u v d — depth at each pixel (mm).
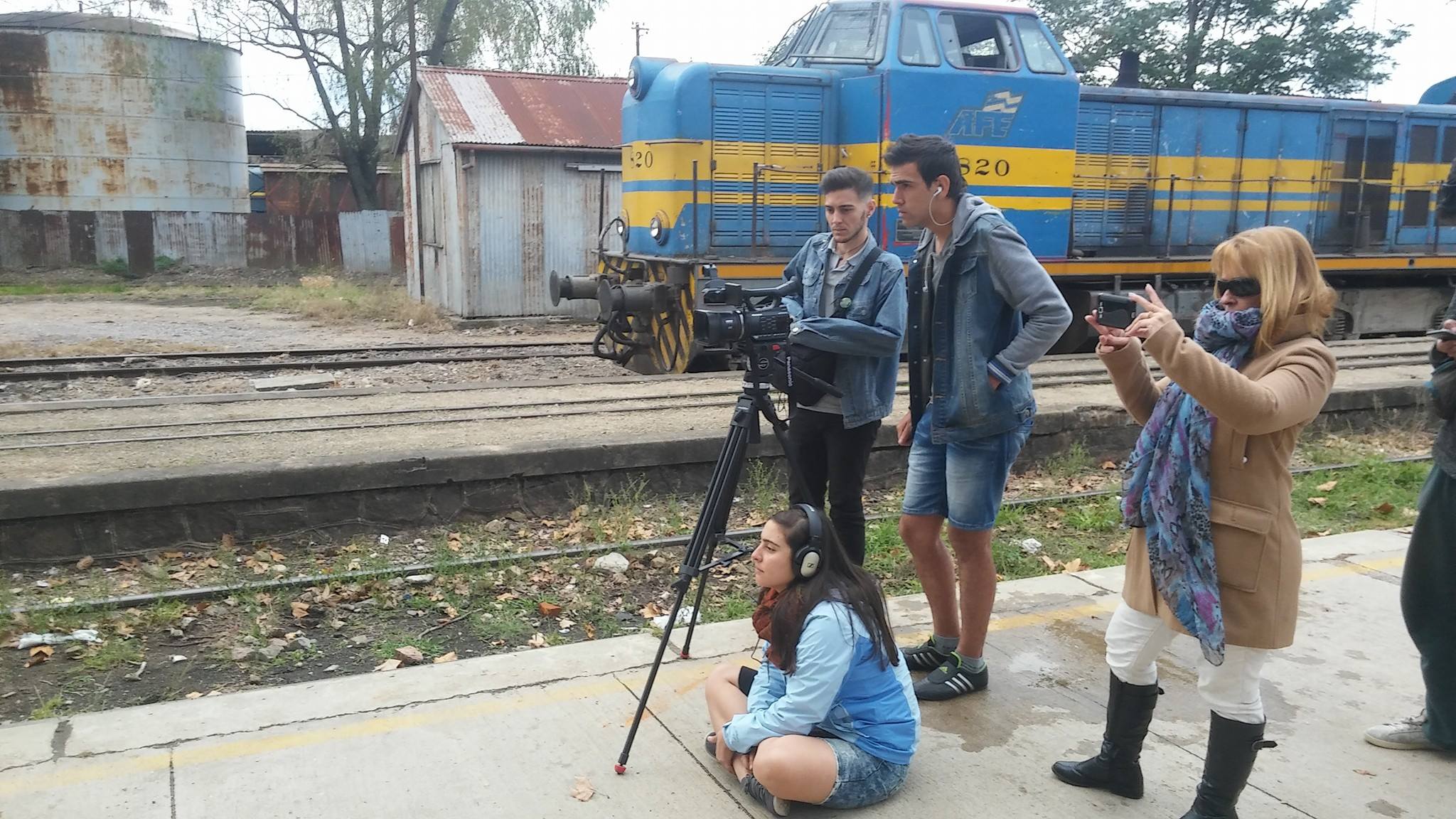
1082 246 11719
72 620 4570
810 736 2994
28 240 24672
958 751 3400
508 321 16578
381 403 8250
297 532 5723
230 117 29516
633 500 6508
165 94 27781
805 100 10195
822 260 4168
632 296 9805
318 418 7480
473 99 17031
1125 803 3102
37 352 12492
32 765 3146
